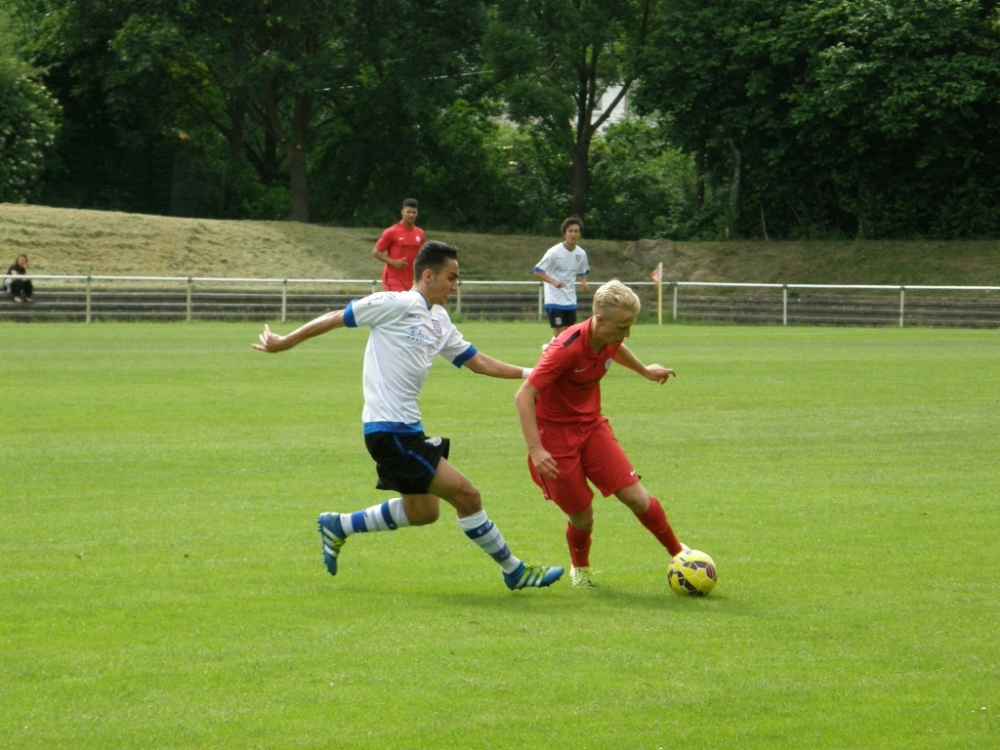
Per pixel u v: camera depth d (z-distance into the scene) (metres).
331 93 135.38
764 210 134.25
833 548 20.19
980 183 121.50
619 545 20.53
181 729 11.75
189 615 15.84
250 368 52.94
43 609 16.03
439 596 17.11
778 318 109.44
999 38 113.94
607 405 40.66
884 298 107.06
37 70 124.19
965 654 14.30
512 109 131.12
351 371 51.72
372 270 116.56
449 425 35.09
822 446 31.75
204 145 154.88
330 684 13.10
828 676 13.48
